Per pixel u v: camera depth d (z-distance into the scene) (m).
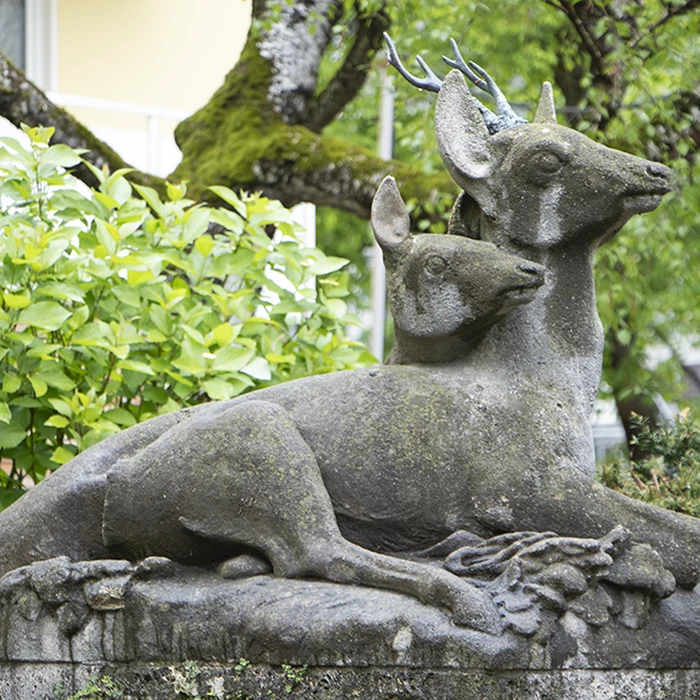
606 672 6.48
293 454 6.79
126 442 7.38
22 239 9.62
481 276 6.92
